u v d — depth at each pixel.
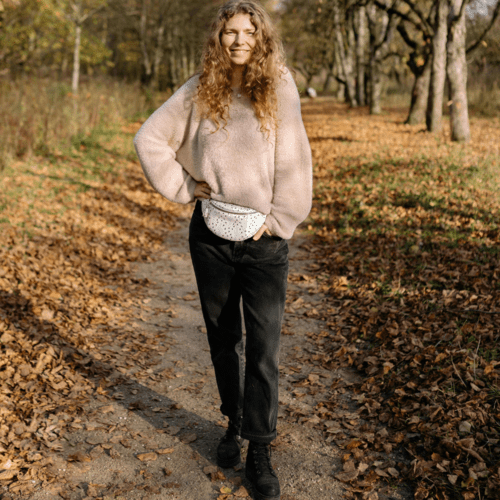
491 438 2.44
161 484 2.38
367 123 18.38
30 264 4.92
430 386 2.93
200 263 2.19
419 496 2.20
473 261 4.66
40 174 8.66
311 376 3.33
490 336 3.33
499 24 17.66
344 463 2.47
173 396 3.16
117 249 5.99
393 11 15.66
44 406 2.90
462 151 10.06
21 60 18.39
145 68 29.23
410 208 6.63
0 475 2.33
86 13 20.27
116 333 3.99
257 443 2.27
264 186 2.03
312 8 20.89
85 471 2.44
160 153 2.10
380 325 3.87
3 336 3.52
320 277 5.12
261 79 1.93
